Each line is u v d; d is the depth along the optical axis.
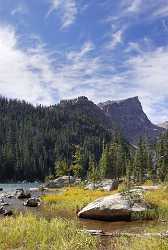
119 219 24.77
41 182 158.88
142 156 100.38
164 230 18.83
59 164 103.06
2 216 26.78
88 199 35.22
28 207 34.31
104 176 107.12
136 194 26.91
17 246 14.64
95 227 22.19
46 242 14.85
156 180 86.25
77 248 13.66
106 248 14.77
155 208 25.61
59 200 38.12
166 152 91.00
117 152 110.31
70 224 19.22
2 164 155.25
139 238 15.21
